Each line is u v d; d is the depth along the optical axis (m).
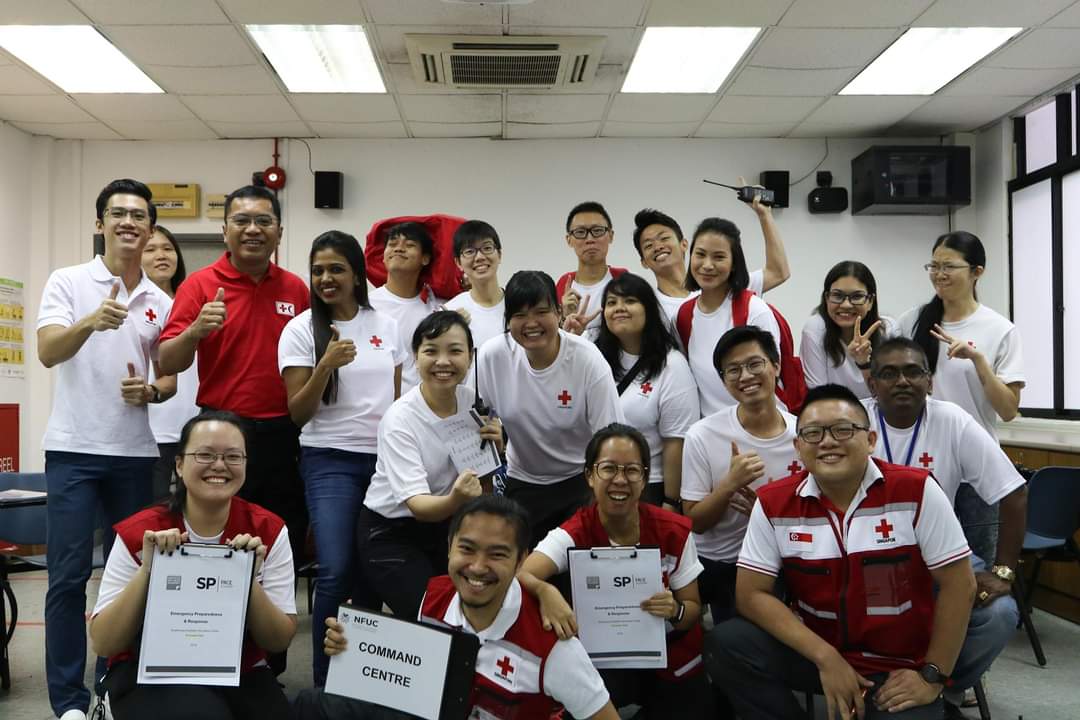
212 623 1.85
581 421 2.52
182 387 3.32
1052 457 3.98
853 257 6.00
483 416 2.40
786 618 2.04
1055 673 3.16
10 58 4.52
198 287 2.67
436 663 1.73
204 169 5.92
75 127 5.62
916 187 5.73
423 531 2.38
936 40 4.45
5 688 2.95
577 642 1.79
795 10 4.04
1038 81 4.98
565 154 5.98
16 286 5.61
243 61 4.59
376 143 5.95
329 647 1.80
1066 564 3.93
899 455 2.45
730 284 2.91
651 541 2.18
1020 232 5.62
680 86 5.02
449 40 4.32
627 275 2.79
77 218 5.86
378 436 2.41
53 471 2.47
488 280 3.12
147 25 4.15
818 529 2.06
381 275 3.57
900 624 2.01
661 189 5.99
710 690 2.30
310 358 2.57
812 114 5.50
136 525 1.94
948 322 3.03
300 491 2.80
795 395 2.88
